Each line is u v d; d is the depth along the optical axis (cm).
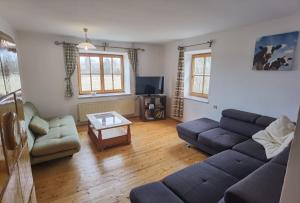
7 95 97
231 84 344
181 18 269
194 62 459
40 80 398
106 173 252
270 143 238
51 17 266
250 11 236
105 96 478
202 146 301
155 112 509
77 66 447
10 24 306
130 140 348
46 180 235
